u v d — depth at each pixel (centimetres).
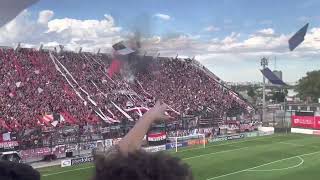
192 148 5816
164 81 7962
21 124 5084
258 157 5238
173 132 6072
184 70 8731
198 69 9094
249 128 7575
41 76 6425
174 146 5722
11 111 5294
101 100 6500
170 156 237
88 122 5731
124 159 232
